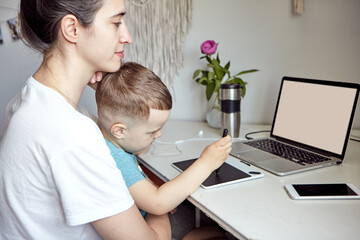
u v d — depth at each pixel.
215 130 1.61
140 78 0.88
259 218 0.77
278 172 1.02
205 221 1.33
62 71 0.70
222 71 1.58
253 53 1.72
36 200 0.66
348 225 0.73
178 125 1.73
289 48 1.66
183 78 1.83
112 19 0.68
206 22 1.75
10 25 1.76
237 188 0.94
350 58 1.56
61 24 0.65
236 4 1.70
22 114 0.64
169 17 1.75
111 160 0.68
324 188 0.90
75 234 0.70
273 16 1.65
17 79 1.83
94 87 0.94
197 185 0.91
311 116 1.24
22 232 0.69
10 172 0.65
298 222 0.74
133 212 0.71
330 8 1.54
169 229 0.92
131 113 0.88
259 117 1.78
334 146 1.14
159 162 1.16
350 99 1.11
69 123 0.63
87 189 0.64
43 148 0.62
